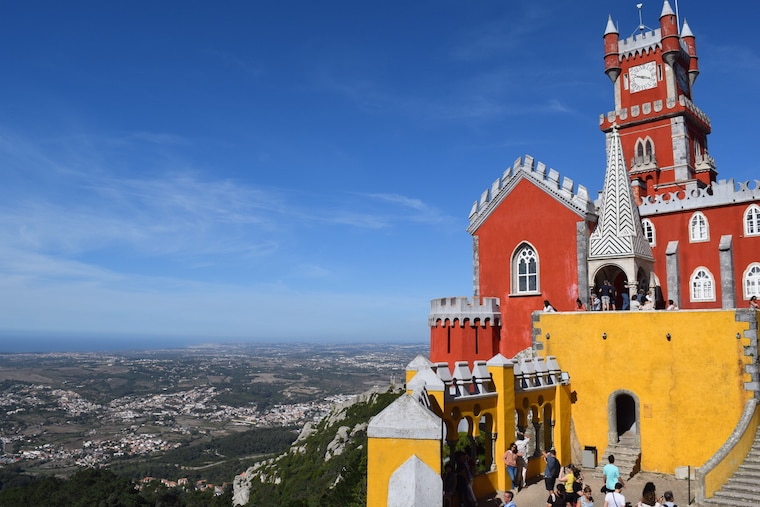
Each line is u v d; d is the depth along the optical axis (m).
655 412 27.58
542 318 31.23
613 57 55.59
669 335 27.53
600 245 36.28
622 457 27.62
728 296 38.91
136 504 77.62
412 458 14.32
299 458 89.56
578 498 20.27
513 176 40.69
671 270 41.41
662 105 51.53
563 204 38.09
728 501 21.92
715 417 26.09
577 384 29.66
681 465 26.72
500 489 22.89
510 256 40.38
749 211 39.16
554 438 28.05
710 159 52.91
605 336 29.19
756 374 25.28
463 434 33.31
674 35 52.09
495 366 23.72
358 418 87.69
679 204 42.16
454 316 39.72
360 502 32.53
